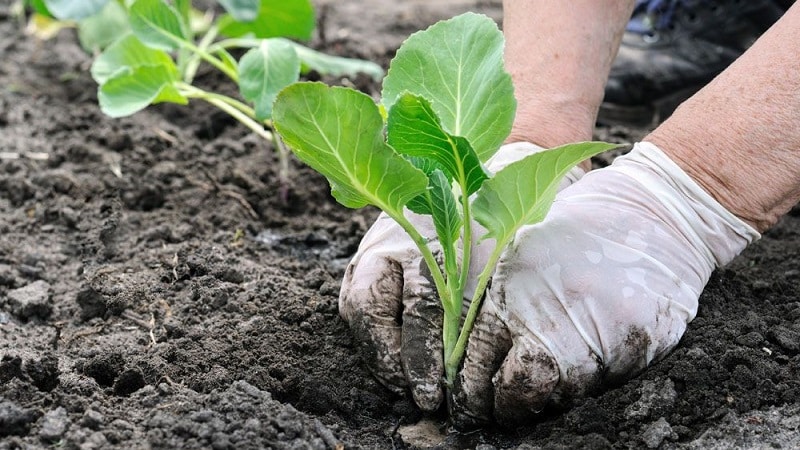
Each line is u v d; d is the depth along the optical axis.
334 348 1.28
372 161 1.16
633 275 1.20
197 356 1.26
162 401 1.21
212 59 1.48
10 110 1.59
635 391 1.21
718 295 1.28
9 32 1.84
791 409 1.20
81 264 1.38
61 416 1.20
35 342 1.30
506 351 1.21
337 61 1.52
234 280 1.35
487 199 1.16
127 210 1.45
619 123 1.62
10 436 1.19
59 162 1.50
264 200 1.48
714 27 1.56
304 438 1.19
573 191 1.23
